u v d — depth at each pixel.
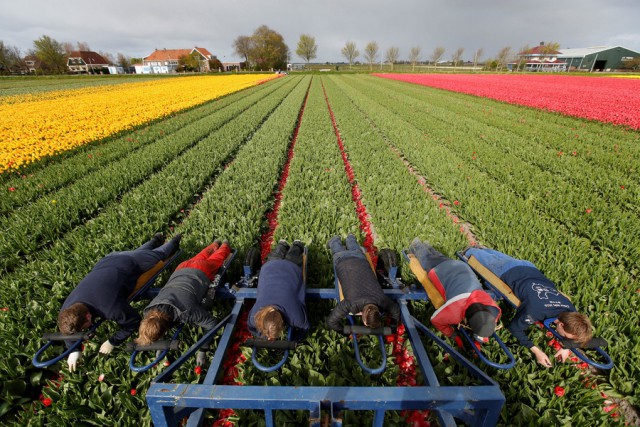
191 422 2.45
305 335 3.18
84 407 2.86
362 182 7.67
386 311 2.87
